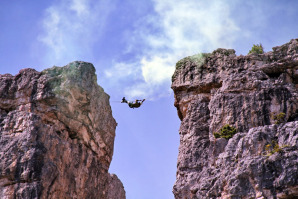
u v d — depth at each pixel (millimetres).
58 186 57094
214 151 56531
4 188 55281
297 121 52688
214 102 59688
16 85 62125
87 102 62094
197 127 61000
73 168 60125
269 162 50281
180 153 60469
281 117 55844
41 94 60719
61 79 61562
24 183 55312
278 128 52688
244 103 58156
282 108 56625
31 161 55938
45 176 55750
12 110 61125
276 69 60406
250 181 50625
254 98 58031
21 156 56406
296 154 49562
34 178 55344
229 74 62000
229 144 54625
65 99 60781
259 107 57375
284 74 59375
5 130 58688
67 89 60906
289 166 49281
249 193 50312
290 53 61594
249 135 53281
